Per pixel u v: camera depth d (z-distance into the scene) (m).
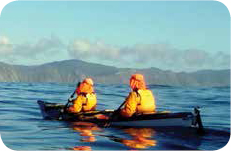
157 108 10.26
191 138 5.68
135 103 6.59
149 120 6.59
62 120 7.52
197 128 6.39
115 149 4.88
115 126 6.75
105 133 6.02
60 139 5.47
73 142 5.27
